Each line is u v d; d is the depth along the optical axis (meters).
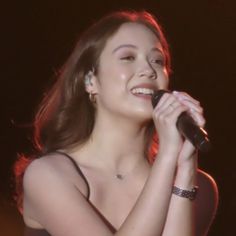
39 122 8.00
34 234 7.44
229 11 19.23
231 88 19.61
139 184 7.58
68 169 7.30
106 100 7.49
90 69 7.71
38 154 7.91
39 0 19.36
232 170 19.44
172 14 19.27
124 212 7.38
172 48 19.45
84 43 7.77
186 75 19.61
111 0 19.12
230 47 19.44
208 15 19.30
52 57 19.61
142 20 7.75
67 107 7.83
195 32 19.38
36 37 19.58
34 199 7.21
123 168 7.63
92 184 7.38
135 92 7.38
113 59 7.49
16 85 19.84
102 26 7.68
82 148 7.66
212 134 19.69
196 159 7.04
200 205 7.88
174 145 6.89
